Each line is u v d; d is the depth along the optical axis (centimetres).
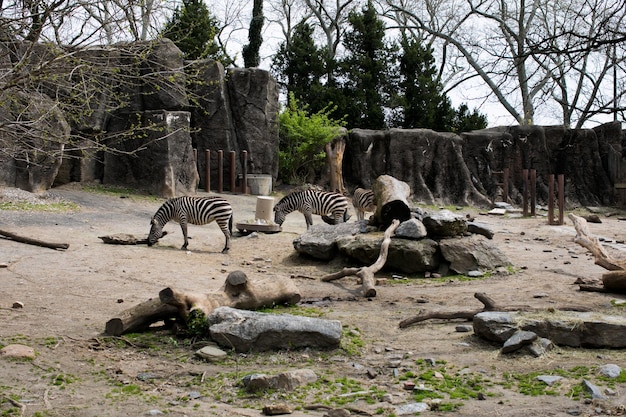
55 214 1680
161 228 1461
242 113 2517
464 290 1088
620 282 1002
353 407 538
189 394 573
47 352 668
